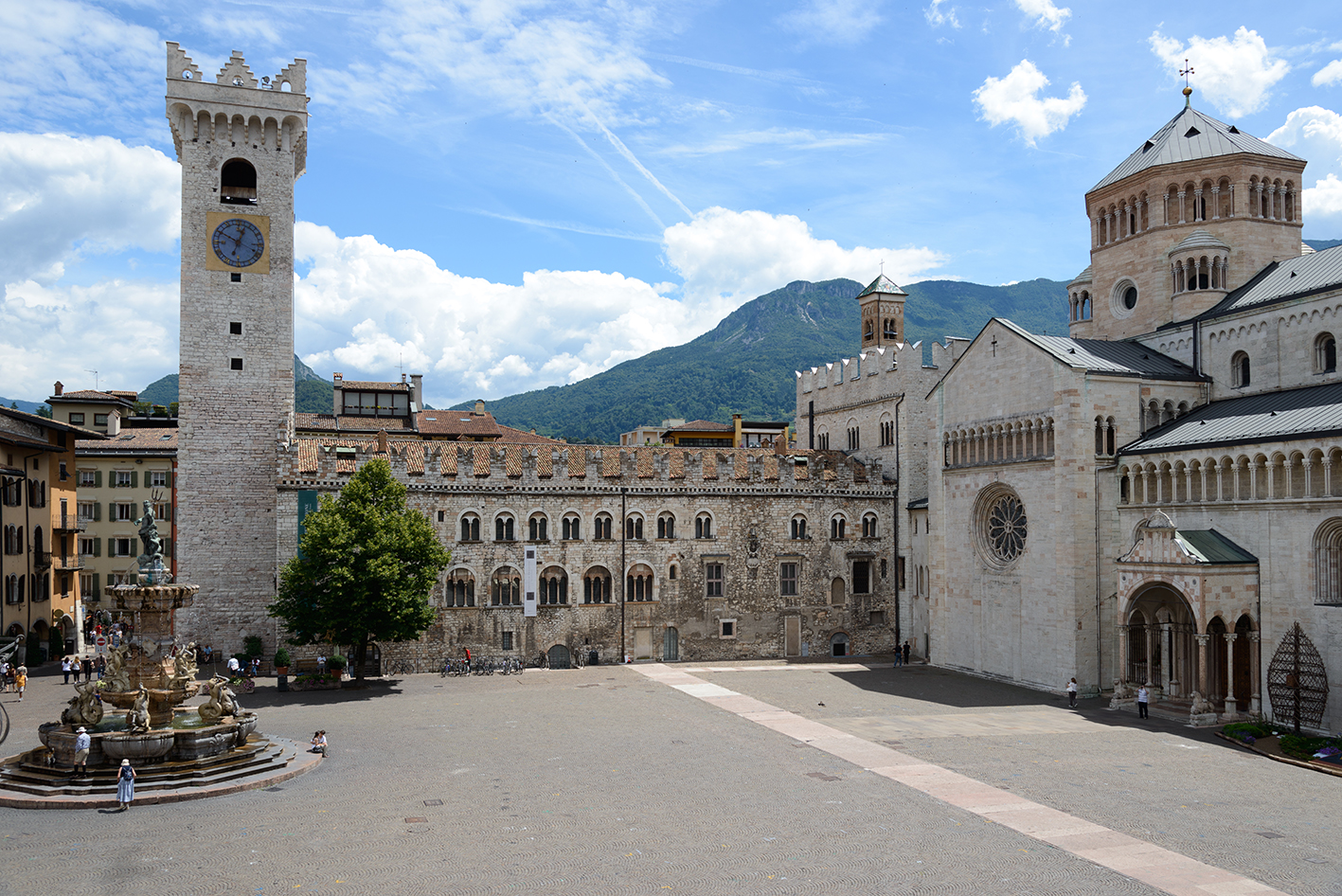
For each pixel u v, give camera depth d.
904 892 26.69
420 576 65.75
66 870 28.34
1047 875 28.02
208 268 74.25
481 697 61.06
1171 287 70.94
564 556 77.81
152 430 113.44
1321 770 40.91
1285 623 51.09
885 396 89.19
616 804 35.62
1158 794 37.09
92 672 69.31
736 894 26.52
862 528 87.06
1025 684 66.38
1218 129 73.00
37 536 82.69
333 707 57.59
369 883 27.30
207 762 39.38
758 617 83.25
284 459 71.62
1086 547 62.31
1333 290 57.25
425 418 117.62
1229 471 54.88
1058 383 63.41
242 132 75.44
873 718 53.81
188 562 72.50
